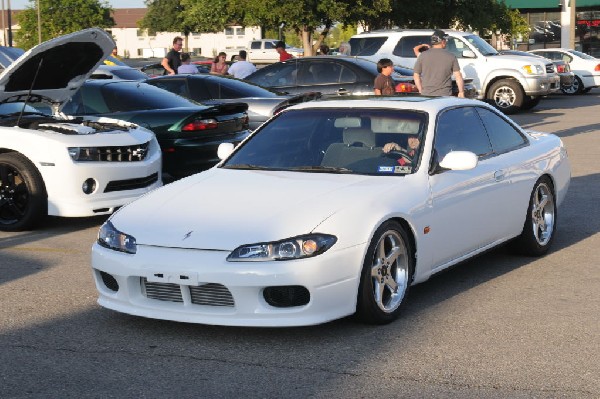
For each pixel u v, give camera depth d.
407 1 34.31
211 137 11.54
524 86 23.52
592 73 31.95
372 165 6.51
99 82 11.93
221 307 5.53
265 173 6.54
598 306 6.36
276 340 5.64
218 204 5.94
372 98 7.30
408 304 6.47
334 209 5.73
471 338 5.65
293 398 4.68
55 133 9.56
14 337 5.79
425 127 6.71
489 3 37.75
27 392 4.80
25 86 9.86
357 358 5.29
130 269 5.63
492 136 7.49
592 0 47.16
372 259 5.77
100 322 6.10
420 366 5.13
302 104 7.31
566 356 5.28
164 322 6.06
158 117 11.39
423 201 6.27
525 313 6.20
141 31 83.25
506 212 7.36
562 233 9.00
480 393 4.70
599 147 16.08
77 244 8.85
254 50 57.06
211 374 5.06
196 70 20.47
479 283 7.06
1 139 9.43
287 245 5.43
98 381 4.96
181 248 5.55
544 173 7.89
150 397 4.72
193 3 41.62
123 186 9.66
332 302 5.55
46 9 70.00
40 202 9.34
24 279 7.39
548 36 49.28
